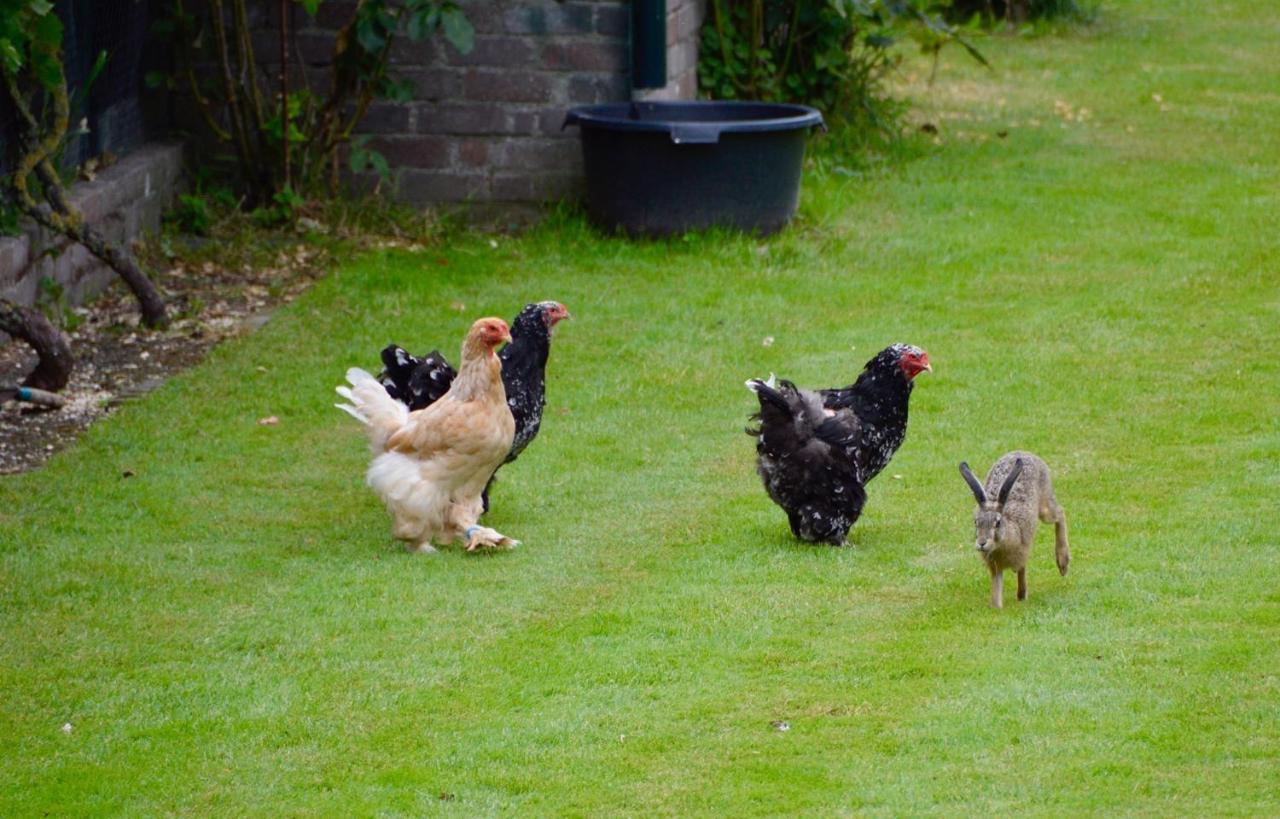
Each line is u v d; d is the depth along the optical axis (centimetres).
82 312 1360
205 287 1443
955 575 862
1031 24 2959
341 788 648
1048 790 625
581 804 630
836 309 1392
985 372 1220
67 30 1398
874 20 2041
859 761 656
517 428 955
